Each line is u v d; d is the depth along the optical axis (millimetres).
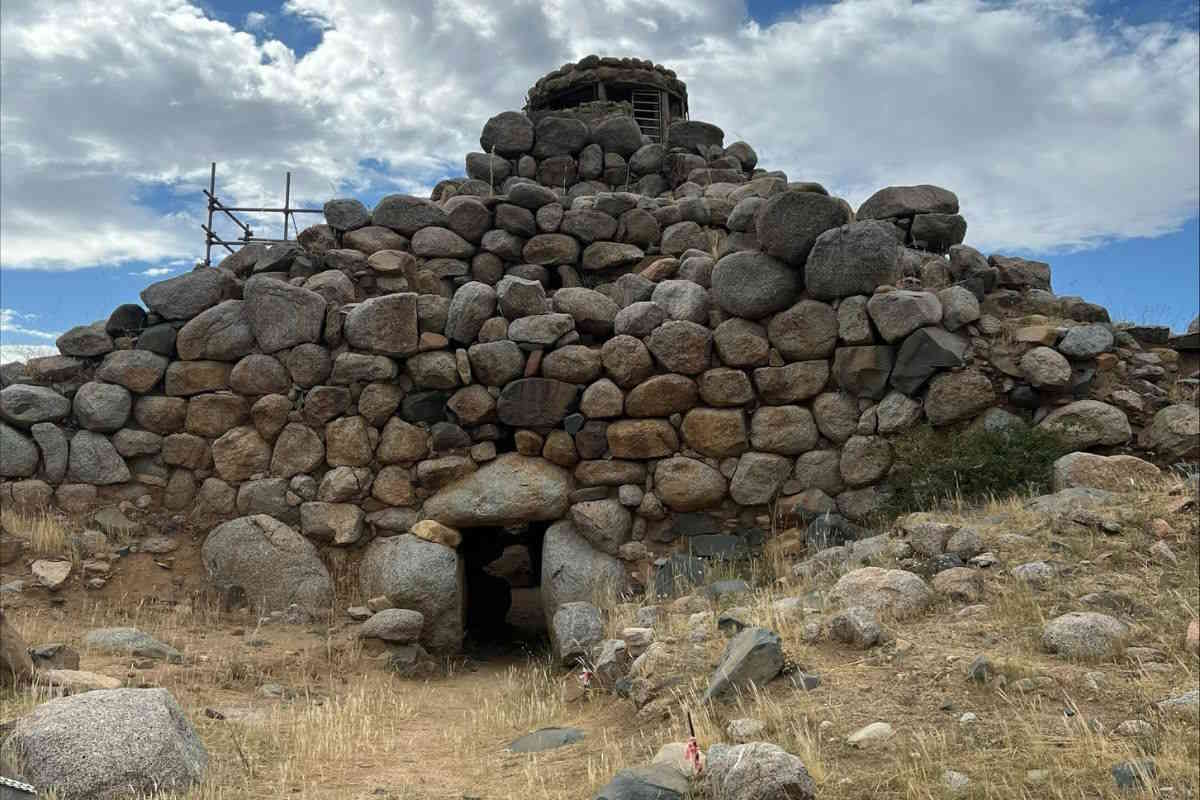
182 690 6836
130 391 10523
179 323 10703
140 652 7621
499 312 10234
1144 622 5508
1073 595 5969
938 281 9984
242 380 10320
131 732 4629
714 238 11758
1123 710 4484
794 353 9516
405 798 4797
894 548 7336
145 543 10008
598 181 14562
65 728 4551
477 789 4895
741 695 5301
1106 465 7941
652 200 12180
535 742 5680
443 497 9797
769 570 8781
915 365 8992
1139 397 8891
